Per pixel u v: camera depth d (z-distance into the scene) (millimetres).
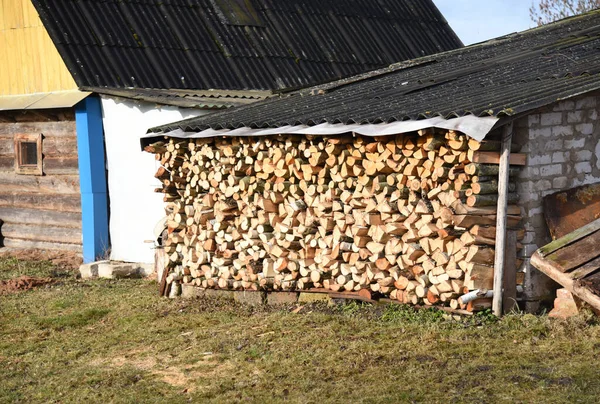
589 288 7500
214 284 10938
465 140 7840
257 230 10203
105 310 10688
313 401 6609
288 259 9945
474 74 10383
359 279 9172
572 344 7184
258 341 8453
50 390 7676
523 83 8953
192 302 10805
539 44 11680
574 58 9898
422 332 7957
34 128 16062
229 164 10406
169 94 13938
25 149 16344
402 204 8555
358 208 9047
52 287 12664
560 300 7973
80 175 14695
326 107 10227
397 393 6555
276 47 17281
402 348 7586
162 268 11820
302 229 9602
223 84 15922
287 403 6660
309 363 7531
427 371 6934
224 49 16609
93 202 14523
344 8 19203
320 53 17688
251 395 6941
